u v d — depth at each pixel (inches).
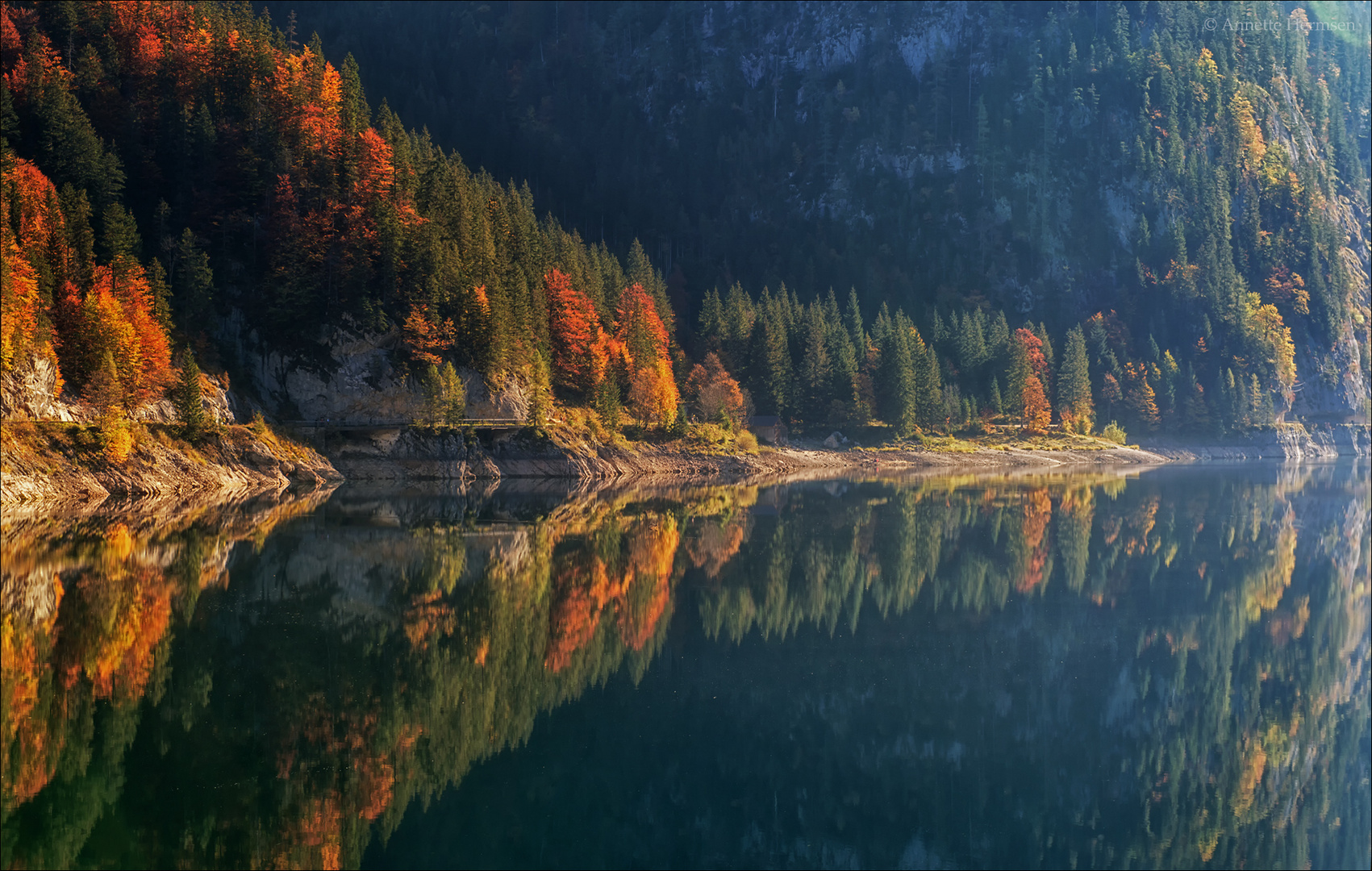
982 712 1642.5
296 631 1957.4
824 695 1685.5
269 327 5078.7
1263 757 1546.5
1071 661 1940.2
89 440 3848.4
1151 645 2071.9
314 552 2800.2
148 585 2300.7
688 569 2714.1
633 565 2753.4
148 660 1732.3
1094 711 1678.2
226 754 1341.0
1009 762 1460.4
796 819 1234.6
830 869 1120.8
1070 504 4426.7
